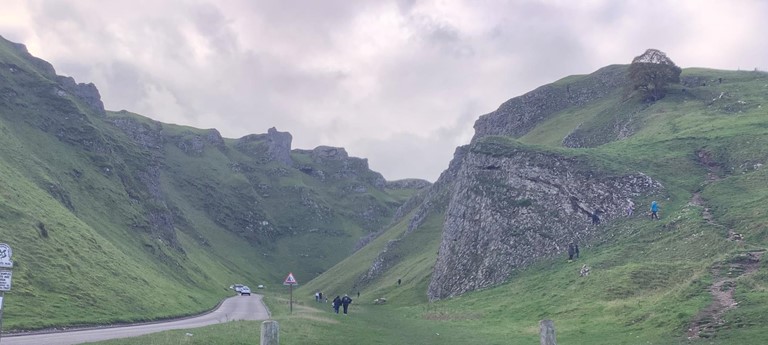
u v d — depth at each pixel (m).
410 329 41.66
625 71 155.38
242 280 192.25
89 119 126.81
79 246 56.41
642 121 103.50
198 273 125.56
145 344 23.38
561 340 30.97
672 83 120.75
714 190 61.16
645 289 41.22
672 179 67.50
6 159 75.62
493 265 72.19
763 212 48.81
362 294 114.00
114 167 118.75
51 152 100.69
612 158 74.81
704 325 27.45
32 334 30.28
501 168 84.50
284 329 32.34
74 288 44.72
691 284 35.06
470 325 43.16
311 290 157.25
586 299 43.09
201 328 31.53
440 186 165.25
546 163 77.81
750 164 66.12
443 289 80.75
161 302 55.72
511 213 76.81
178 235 183.38
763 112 87.69
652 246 51.97
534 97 169.12
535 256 67.75
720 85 113.38
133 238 99.31
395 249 135.62
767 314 26.39
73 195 91.00
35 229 49.62
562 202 71.56
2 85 107.56
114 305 46.00
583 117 139.12
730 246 43.56
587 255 58.16
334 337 32.75
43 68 138.62
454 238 87.25
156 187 149.38
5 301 36.06
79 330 33.59
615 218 63.78
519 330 37.66
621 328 32.06
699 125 87.12
